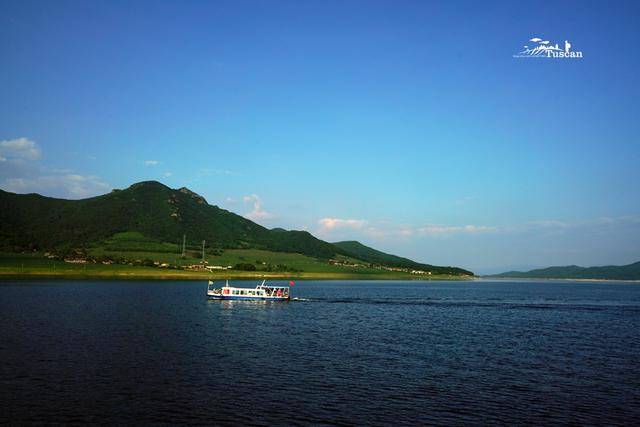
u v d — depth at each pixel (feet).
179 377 163.73
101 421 122.01
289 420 125.08
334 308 442.09
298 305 465.47
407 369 182.70
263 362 190.19
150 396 142.31
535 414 133.80
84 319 305.12
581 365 195.72
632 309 494.18
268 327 295.89
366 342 245.04
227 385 154.92
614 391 156.46
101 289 585.63
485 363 196.75
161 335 250.78
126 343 224.12
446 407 138.10
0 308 359.25
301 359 197.77
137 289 606.96
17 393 143.02
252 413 129.70
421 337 265.95
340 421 125.29
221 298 494.18
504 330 302.04
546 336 277.44
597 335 284.41
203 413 128.88
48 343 220.02
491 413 133.90
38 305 384.06
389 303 522.06
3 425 118.32
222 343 231.71
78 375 163.84
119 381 157.28
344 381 162.91
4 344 216.33
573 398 148.56
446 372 179.01
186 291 594.24
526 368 188.24
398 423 124.77
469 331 294.46
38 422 120.67
